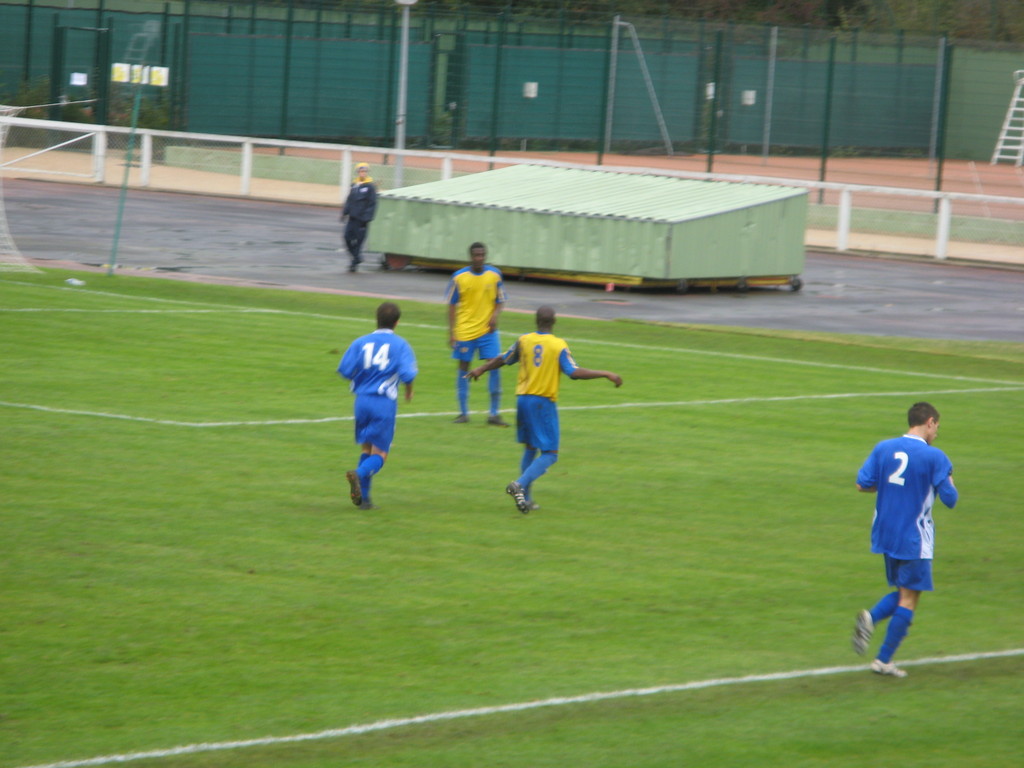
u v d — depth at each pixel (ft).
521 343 141.08
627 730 86.58
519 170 403.34
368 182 353.92
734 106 614.34
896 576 97.55
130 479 148.36
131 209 478.18
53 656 96.94
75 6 648.38
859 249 455.63
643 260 338.54
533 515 141.38
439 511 141.49
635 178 388.57
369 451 141.18
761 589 118.93
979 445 184.03
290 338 247.29
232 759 80.74
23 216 436.35
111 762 79.82
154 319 260.62
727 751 83.66
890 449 97.66
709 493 153.17
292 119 594.24
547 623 107.86
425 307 297.94
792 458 171.73
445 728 86.17
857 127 625.82
